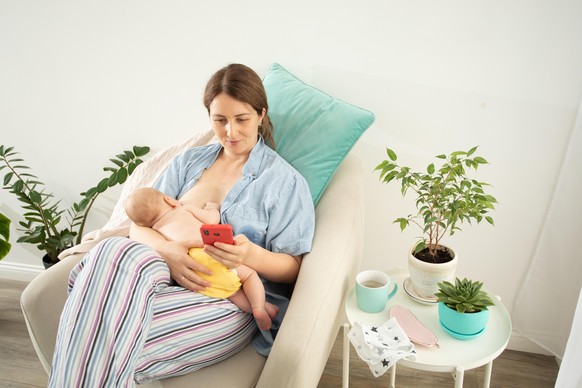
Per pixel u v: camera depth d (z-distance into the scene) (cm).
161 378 107
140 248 102
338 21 141
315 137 134
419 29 136
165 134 177
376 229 167
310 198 125
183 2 152
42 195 203
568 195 139
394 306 119
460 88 139
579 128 131
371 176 159
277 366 96
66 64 172
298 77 154
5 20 169
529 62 131
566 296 151
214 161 137
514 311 162
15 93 183
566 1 122
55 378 95
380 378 158
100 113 179
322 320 102
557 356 158
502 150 143
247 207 123
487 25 130
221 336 106
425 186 116
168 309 102
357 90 149
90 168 192
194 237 116
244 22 150
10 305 203
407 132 150
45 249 193
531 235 152
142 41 161
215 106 117
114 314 95
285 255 119
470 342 109
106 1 158
